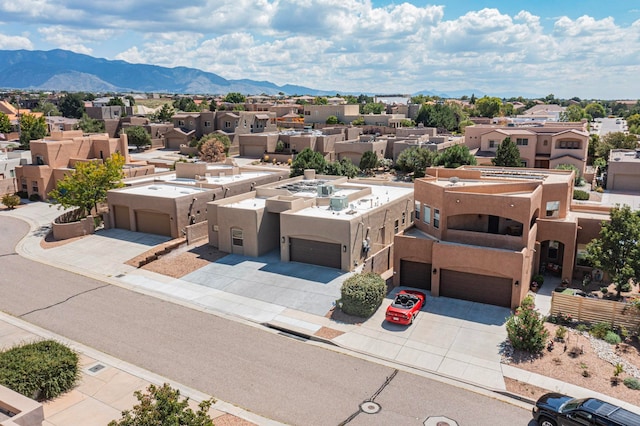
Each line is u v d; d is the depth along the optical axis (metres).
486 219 30.23
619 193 55.66
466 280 27.39
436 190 29.77
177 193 41.06
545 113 129.25
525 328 21.55
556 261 31.61
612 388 18.88
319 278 30.11
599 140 78.62
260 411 17.38
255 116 95.94
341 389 18.97
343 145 74.06
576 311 24.19
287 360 21.20
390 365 20.94
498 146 61.62
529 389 19.03
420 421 17.00
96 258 34.38
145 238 38.19
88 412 16.89
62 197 41.97
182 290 29.00
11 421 13.65
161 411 12.70
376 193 40.97
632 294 28.14
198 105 173.25
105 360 20.83
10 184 54.50
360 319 25.14
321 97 187.50
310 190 41.12
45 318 25.12
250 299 27.59
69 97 145.88
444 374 20.17
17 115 114.06
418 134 84.31
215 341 22.88
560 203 31.14
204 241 37.88
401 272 29.72
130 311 26.14
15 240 39.00
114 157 47.12
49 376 17.55
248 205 36.34
